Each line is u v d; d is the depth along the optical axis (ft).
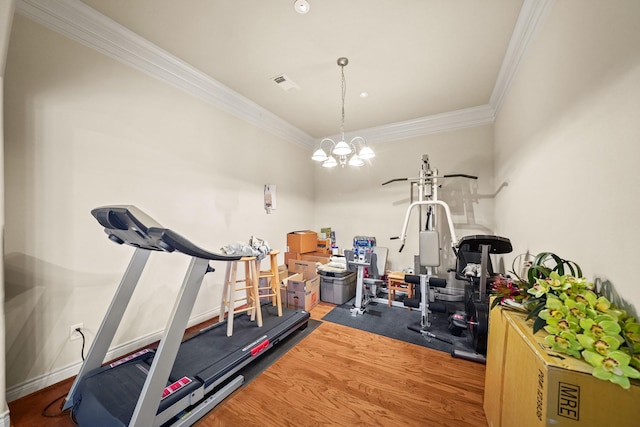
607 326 2.51
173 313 4.24
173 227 7.91
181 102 8.11
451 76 8.45
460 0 5.42
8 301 4.98
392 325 8.75
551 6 4.91
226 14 5.86
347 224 14.40
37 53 5.27
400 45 6.92
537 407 2.76
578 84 4.02
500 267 9.68
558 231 4.71
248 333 7.11
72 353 5.81
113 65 6.47
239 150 10.31
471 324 7.09
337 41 6.79
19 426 4.47
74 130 5.82
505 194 8.71
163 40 6.77
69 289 5.76
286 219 13.19
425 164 10.22
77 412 4.33
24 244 5.14
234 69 8.14
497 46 6.92
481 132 11.05
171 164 7.84
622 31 3.03
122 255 6.68
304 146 14.58
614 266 3.19
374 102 10.41
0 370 4.28
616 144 3.15
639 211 2.78
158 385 3.97
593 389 2.40
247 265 8.41
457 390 5.45
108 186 6.40
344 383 5.68
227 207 9.77
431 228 10.26
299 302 10.14
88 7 5.65
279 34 6.53
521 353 3.25
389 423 4.60
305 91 9.53
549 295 3.22
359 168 14.05
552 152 4.94
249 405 5.04
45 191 5.41
